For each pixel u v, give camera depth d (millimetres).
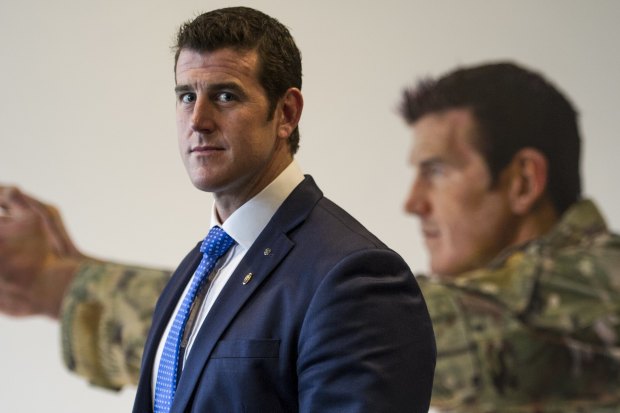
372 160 7328
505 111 7145
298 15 7484
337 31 7426
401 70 7336
